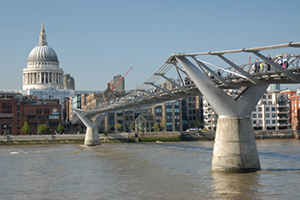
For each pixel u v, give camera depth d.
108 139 147.62
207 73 54.25
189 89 64.44
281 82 44.81
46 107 182.50
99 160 79.31
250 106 52.19
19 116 178.00
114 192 45.38
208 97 52.41
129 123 190.88
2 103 174.12
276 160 70.19
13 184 52.47
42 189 48.59
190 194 42.47
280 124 171.75
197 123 191.38
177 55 52.94
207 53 46.75
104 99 196.00
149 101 85.69
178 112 197.38
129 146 122.00
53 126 183.25
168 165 67.38
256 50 39.22
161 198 41.31
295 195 40.62
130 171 61.75
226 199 39.66
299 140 143.50
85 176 57.97
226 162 52.50
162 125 187.00
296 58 39.84
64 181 53.97
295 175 51.06
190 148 106.75
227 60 45.31
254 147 52.84
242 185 45.50
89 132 134.62
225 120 52.69
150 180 52.34
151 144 131.38
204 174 54.06
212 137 155.38
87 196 43.81
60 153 98.19
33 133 179.38
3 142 139.88
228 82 50.69
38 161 79.25
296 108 169.00
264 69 44.91
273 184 45.75
